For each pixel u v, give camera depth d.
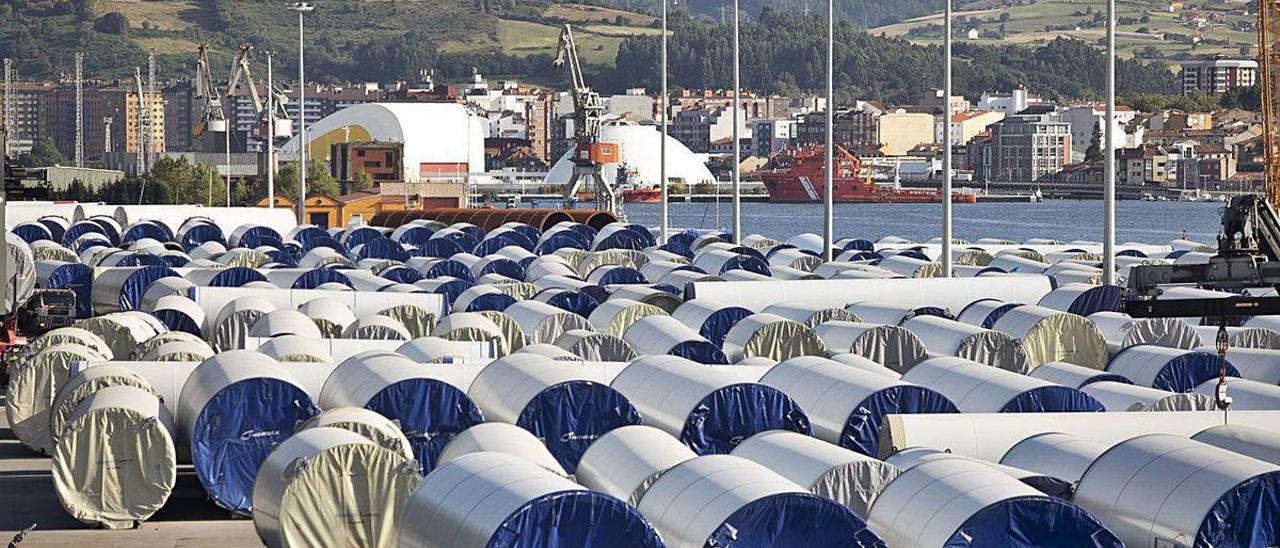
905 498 40.22
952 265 113.44
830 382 55.53
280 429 54.44
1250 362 63.62
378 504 45.19
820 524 38.28
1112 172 88.00
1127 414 49.72
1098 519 38.81
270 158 183.38
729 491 39.09
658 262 114.81
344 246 149.38
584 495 37.34
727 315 81.94
